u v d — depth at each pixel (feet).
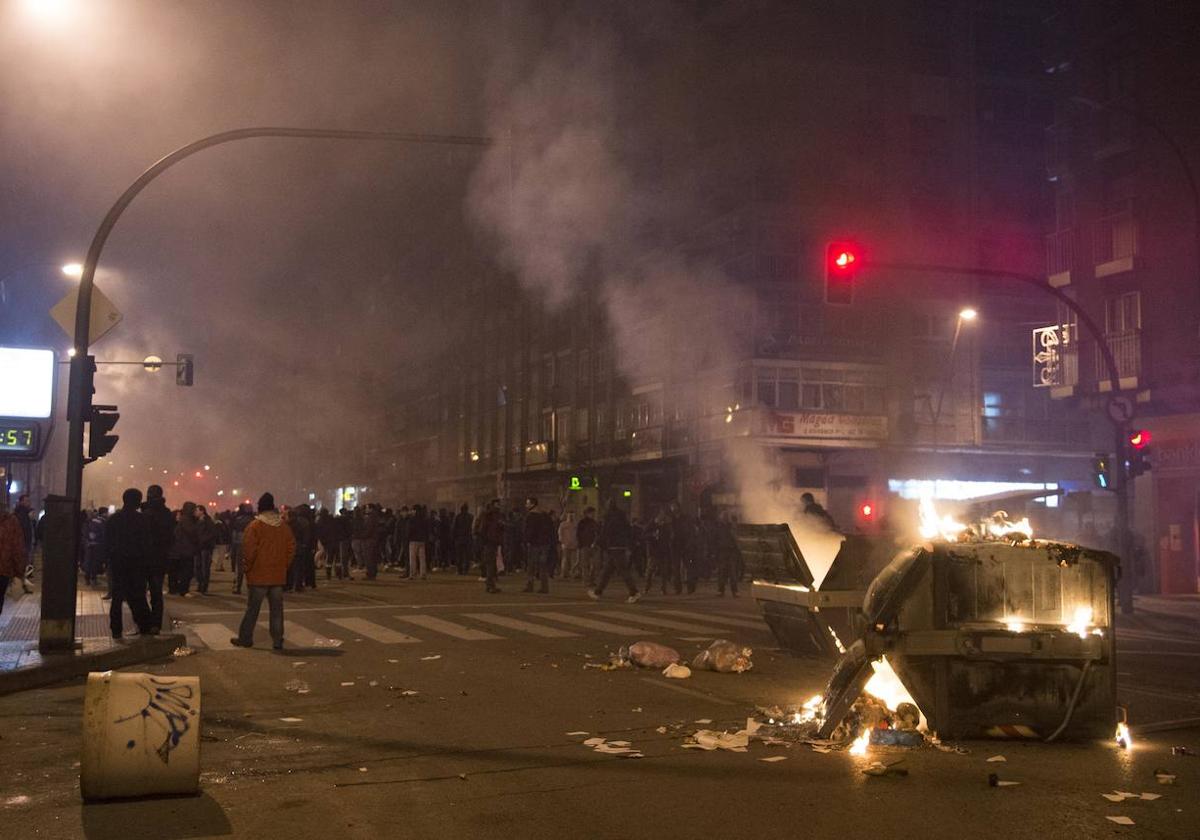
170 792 18.78
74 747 23.11
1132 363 81.30
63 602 35.50
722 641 35.40
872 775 20.49
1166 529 80.84
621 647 40.34
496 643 42.29
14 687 30.45
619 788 19.62
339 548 85.56
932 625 23.94
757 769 21.08
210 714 26.84
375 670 34.78
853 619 35.42
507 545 91.91
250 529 40.11
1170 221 79.51
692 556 74.23
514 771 20.90
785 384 122.42
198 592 67.82
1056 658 23.56
